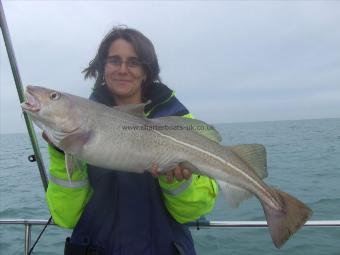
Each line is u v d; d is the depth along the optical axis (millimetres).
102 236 845
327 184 3367
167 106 946
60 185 850
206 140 904
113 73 906
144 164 851
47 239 1931
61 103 846
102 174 876
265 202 884
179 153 866
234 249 1757
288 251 1716
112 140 842
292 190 3156
